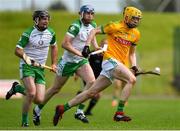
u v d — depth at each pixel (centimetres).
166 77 7988
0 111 4216
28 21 9919
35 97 2914
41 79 2936
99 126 2911
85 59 3092
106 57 2800
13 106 4747
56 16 9931
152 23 9850
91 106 3950
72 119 3488
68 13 10144
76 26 3030
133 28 2834
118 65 2773
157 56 8662
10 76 8150
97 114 4091
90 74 3081
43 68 2927
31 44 2880
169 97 6900
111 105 5153
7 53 8794
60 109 2842
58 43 8906
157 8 10938
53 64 3016
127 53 2847
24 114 2923
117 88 5056
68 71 3088
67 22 9756
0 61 8531
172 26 9819
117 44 2812
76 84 7562
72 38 3028
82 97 2827
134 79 2780
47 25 2873
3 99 5531
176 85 7750
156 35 9438
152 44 9131
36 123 3042
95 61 3706
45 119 3466
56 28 9512
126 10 2802
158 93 7612
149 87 7731
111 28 2789
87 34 3059
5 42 9125
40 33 2880
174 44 7781
